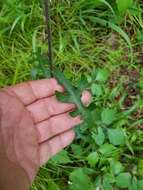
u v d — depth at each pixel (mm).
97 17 303
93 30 304
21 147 250
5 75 290
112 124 268
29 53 290
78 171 257
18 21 294
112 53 293
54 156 261
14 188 239
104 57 296
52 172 269
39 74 274
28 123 252
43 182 264
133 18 302
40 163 251
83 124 255
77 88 253
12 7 291
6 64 289
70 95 251
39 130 252
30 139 251
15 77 280
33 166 247
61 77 254
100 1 294
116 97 286
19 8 292
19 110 255
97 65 294
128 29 303
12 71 290
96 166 264
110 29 303
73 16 301
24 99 256
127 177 256
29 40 295
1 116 255
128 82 291
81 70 291
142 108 282
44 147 252
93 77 267
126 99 287
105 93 278
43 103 255
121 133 260
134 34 303
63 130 254
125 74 294
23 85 258
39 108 254
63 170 268
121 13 295
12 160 247
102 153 261
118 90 285
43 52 291
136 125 277
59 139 255
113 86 291
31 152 249
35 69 269
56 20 301
